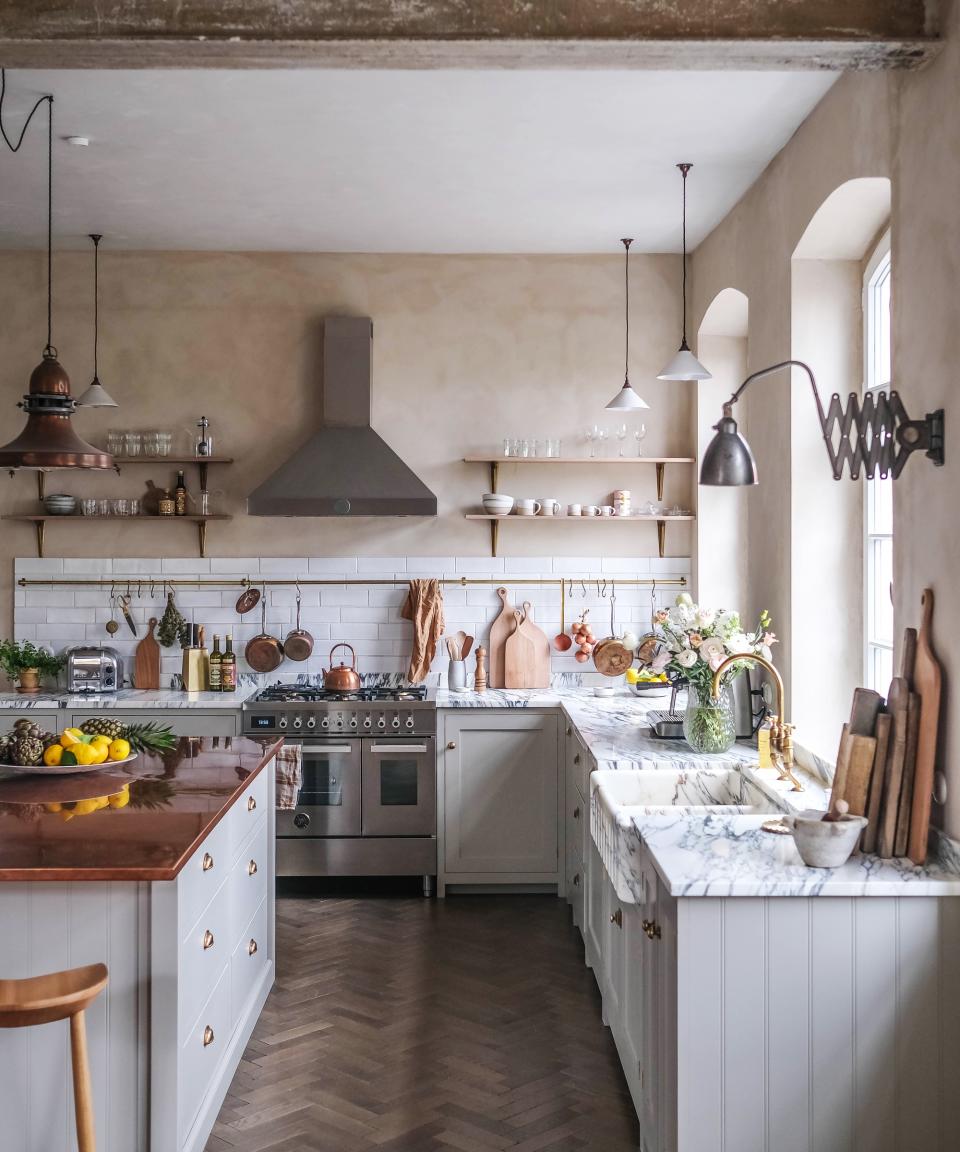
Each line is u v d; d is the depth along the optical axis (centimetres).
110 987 288
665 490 633
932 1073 276
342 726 570
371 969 473
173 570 629
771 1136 276
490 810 575
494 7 282
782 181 445
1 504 625
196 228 578
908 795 297
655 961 306
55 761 376
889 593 409
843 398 430
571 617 632
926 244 301
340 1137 336
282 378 626
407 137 438
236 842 380
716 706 439
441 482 630
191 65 297
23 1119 286
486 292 629
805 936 276
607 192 511
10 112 414
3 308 621
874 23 285
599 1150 329
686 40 284
